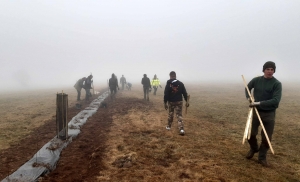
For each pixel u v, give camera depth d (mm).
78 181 3895
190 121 8656
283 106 12188
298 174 4125
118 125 8125
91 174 4160
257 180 3889
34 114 10562
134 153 5055
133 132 7102
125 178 3982
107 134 6898
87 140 6316
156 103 13984
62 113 6078
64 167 4496
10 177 3914
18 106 13484
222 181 3861
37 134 6969
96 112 10898
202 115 9906
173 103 7066
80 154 5250
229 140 6215
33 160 4668
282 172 4207
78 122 8398
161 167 4445
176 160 4797
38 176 3967
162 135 6723
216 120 8867
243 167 4414
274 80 4406
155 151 5344
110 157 4945
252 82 4762
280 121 8578
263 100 4469
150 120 8922
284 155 5078
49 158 4785
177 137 6484
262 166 4465
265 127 4469
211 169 4320
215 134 6836
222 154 5125
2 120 9180
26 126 8070
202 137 6500
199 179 3939
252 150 4789
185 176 4066
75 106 12461
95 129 7633
